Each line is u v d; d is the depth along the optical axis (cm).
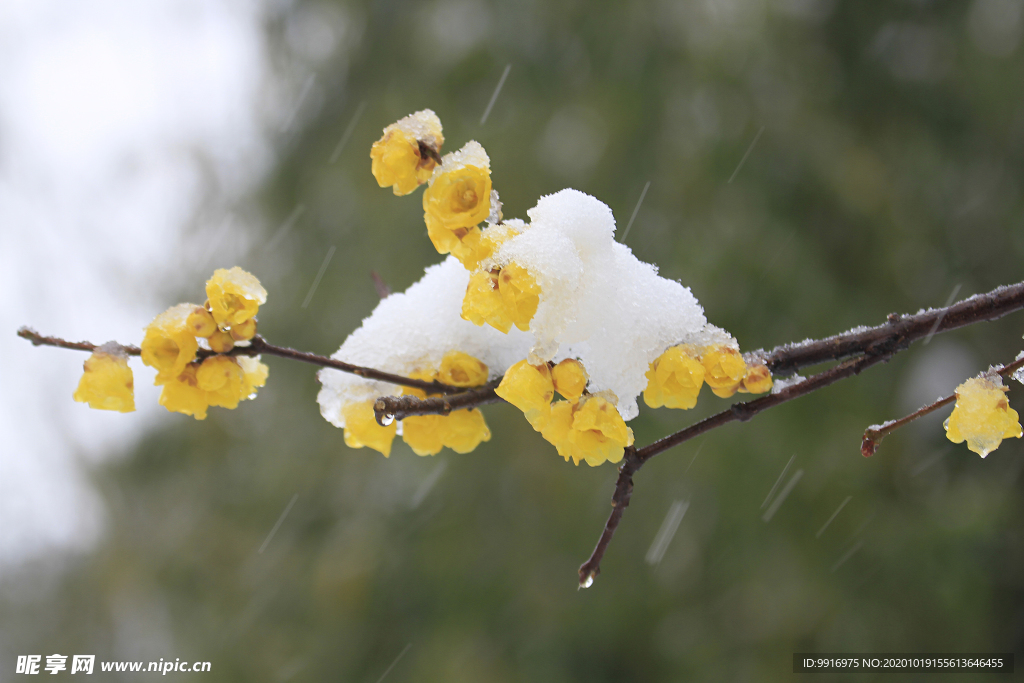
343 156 344
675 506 295
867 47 313
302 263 351
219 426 364
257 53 376
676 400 125
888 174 305
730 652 308
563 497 325
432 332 129
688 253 295
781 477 275
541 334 123
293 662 328
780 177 297
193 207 388
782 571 304
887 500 307
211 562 350
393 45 350
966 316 126
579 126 329
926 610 296
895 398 312
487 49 330
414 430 128
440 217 122
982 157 318
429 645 317
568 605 319
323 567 335
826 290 289
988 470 334
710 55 302
